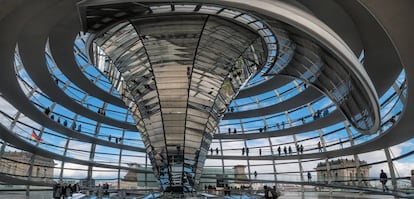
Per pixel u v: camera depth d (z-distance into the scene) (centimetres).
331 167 4291
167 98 2167
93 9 1516
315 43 1711
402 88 2566
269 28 1800
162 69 2069
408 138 3045
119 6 1541
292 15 1327
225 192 3027
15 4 1263
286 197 2917
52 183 3578
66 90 3791
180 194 2273
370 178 2994
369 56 2178
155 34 1862
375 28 1886
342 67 1780
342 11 1781
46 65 2488
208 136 2412
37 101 3575
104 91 3494
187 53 1995
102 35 1905
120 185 4512
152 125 2297
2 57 1966
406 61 1523
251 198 2536
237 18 1753
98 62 2405
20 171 3550
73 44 2323
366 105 1866
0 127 2825
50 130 3975
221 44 1973
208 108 2267
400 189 2552
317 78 2275
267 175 4456
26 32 1925
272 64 2402
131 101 2378
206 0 1241
